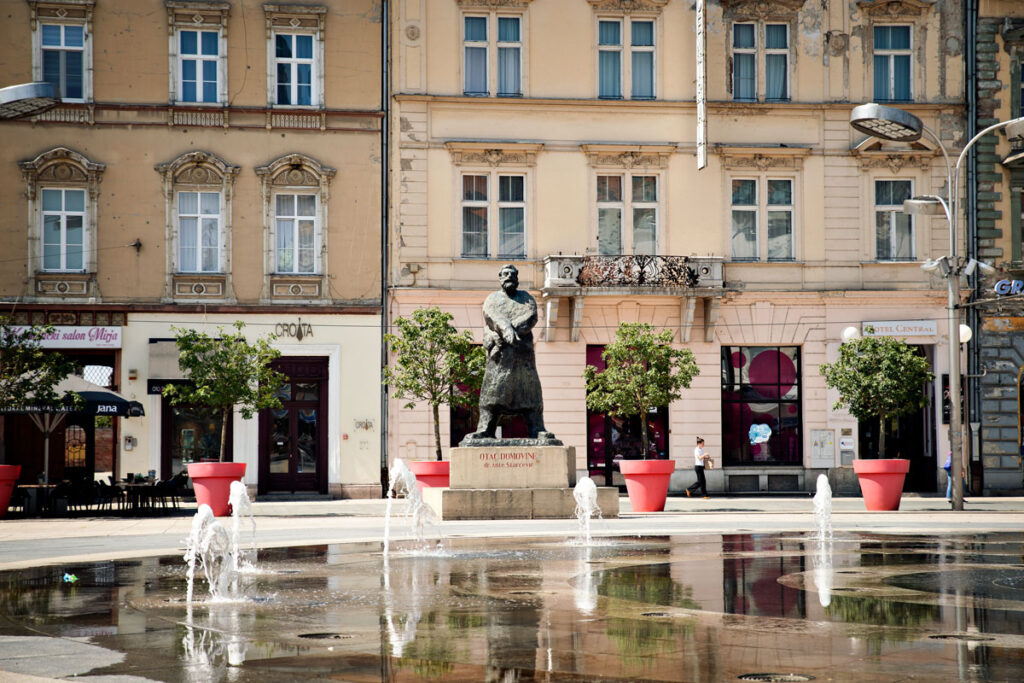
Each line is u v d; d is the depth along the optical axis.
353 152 34.28
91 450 33.19
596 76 34.84
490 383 21.19
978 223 35.34
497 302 21.30
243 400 27.19
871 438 35.16
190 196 33.78
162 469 33.09
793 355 35.25
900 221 35.53
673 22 35.09
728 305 34.81
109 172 33.31
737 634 8.16
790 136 35.31
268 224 33.88
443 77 34.38
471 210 34.50
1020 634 8.13
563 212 34.62
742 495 34.12
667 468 24.86
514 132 34.56
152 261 33.41
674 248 34.84
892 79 35.69
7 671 6.98
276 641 7.98
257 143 33.94
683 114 35.06
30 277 32.88
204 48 33.97
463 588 10.83
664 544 15.84
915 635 8.09
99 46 33.34
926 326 34.72
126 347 33.12
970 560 13.48
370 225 34.25
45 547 16.39
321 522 22.38
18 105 21.88
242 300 33.75
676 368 34.31
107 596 10.59
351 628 8.51
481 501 20.73
